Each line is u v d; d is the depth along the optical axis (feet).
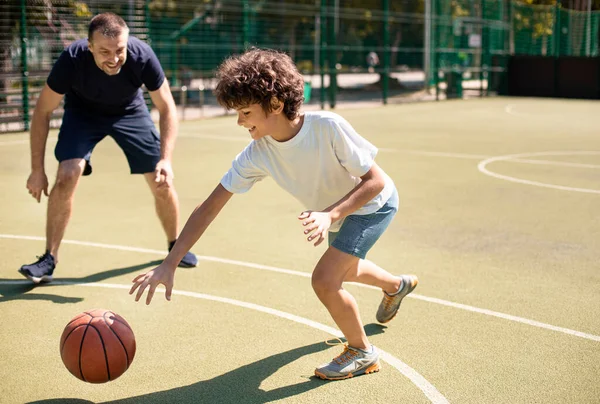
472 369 11.16
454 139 43.19
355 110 65.10
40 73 47.14
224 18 65.36
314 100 71.72
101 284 15.43
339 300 10.51
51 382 10.68
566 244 18.89
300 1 76.13
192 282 15.58
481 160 34.32
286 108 9.78
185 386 10.55
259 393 10.31
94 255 17.67
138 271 16.37
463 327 13.00
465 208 23.38
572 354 11.78
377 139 43.21
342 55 88.99
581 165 32.65
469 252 18.12
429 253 18.03
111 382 10.68
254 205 23.67
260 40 65.72
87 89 15.31
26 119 46.26
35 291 14.94
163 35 67.36
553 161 33.96
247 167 10.62
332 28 66.54
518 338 12.48
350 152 10.07
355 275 11.89
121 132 16.05
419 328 12.94
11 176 29.48
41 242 18.98
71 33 48.62
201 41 65.72
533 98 80.94
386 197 10.99
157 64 15.72
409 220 21.62
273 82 9.45
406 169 31.55
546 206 23.70
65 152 15.51
